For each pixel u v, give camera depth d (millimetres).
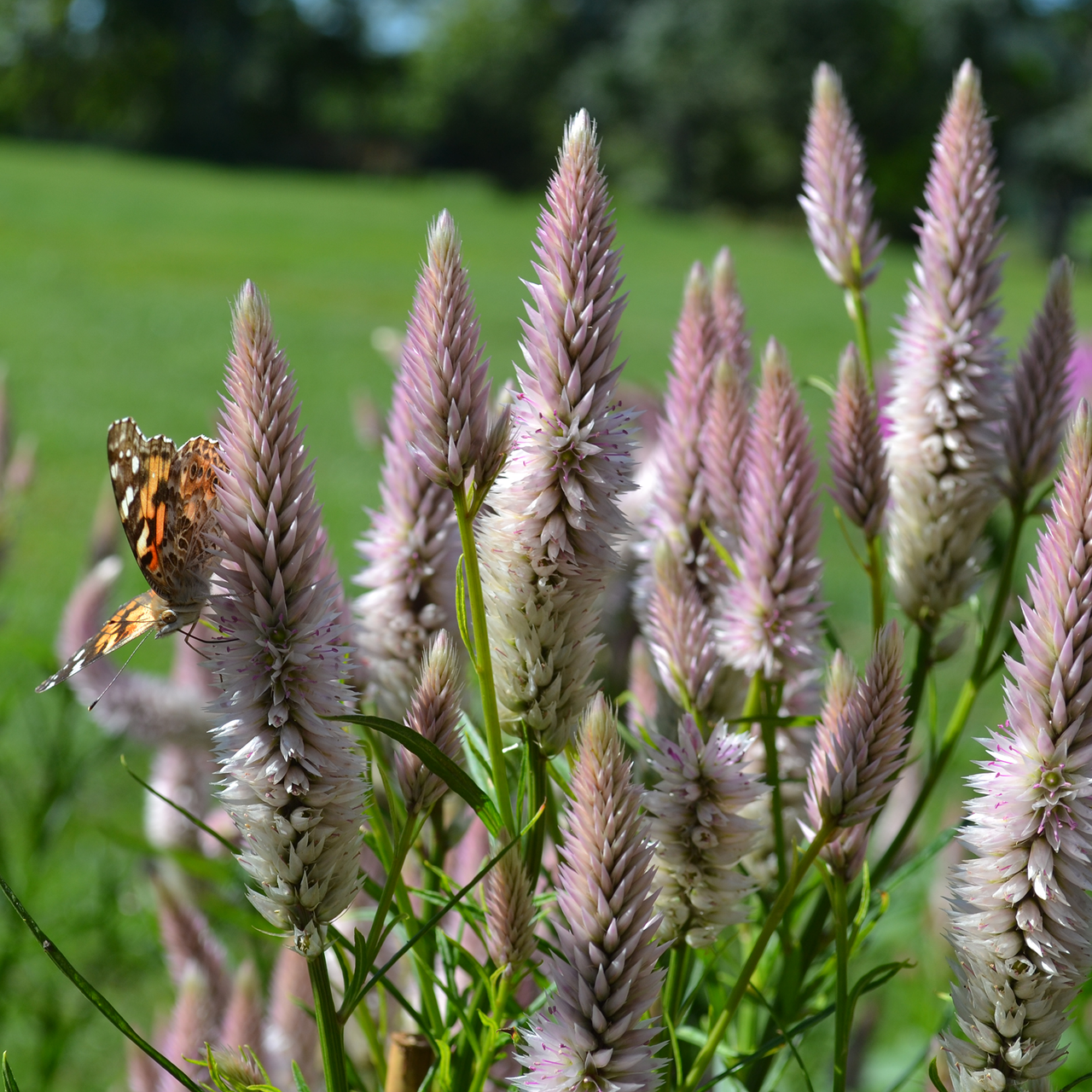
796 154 12742
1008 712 438
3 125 14375
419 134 15297
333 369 3744
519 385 451
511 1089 483
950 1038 446
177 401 3107
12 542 888
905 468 521
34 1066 830
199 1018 531
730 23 12625
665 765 452
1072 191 12547
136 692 667
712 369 519
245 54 14641
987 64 12148
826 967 501
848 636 1569
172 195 9805
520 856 453
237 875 590
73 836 910
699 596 510
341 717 428
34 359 3541
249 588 431
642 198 13312
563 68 14617
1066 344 516
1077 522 431
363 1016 485
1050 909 434
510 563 450
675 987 465
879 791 445
